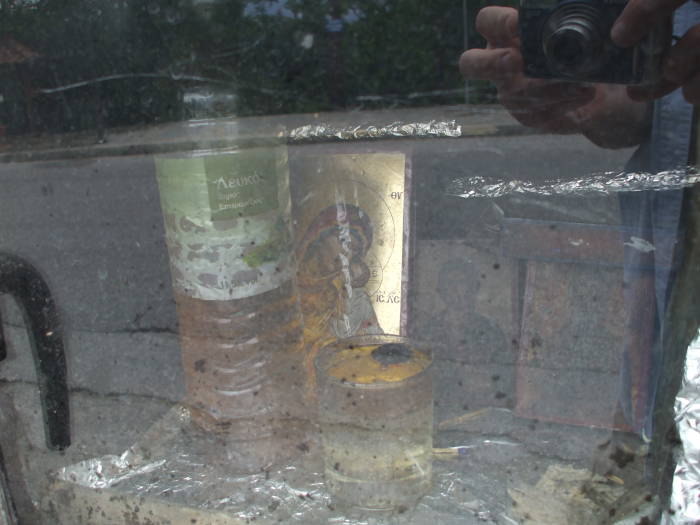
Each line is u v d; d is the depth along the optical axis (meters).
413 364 0.60
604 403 0.56
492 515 0.54
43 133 0.60
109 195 0.61
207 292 0.61
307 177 0.61
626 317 0.55
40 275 0.60
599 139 0.52
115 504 0.60
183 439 0.64
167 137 0.57
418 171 0.58
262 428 0.64
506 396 0.60
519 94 0.50
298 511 0.57
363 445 0.58
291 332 0.64
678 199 0.51
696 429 0.46
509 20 0.47
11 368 0.61
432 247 0.60
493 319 0.60
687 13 0.46
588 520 0.51
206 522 0.57
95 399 0.64
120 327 0.64
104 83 0.56
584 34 0.45
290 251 0.63
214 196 0.57
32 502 0.61
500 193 0.57
